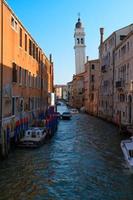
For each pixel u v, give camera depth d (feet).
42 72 140.05
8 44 73.41
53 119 111.24
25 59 95.20
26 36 96.48
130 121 110.73
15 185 49.73
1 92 67.51
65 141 92.94
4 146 64.49
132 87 106.52
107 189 48.67
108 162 65.57
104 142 90.94
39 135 81.92
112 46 148.66
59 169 59.88
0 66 67.41
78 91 310.45
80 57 332.39
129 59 111.55
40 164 63.10
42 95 140.97
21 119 83.30
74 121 162.71
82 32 330.95
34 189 48.11
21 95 89.15
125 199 44.70
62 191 47.57
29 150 75.87
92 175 56.03
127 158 61.21
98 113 189.47
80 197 45.19
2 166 60.44
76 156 71.46
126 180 53.16
